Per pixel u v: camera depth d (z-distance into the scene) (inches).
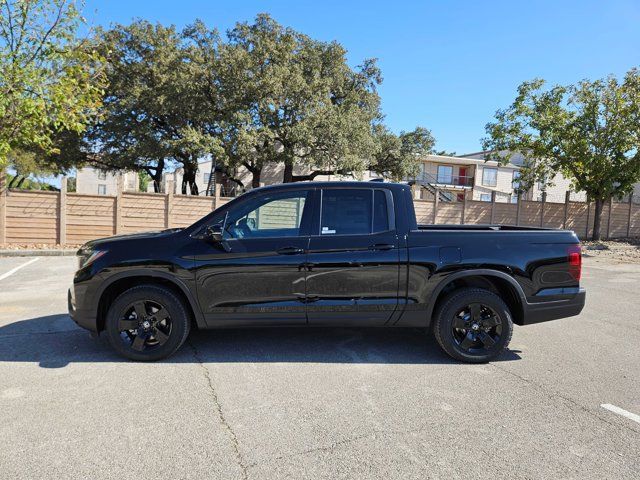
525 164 976.3
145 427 121.9
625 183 826.2
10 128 400.8
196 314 172.1
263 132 997.2
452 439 118.5
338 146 1015.0
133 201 620.1
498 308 175.8
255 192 179.3
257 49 1001.5
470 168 1876.2
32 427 120.6
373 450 112.3
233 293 171.9
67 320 230.8
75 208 590.2
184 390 146.6
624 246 812.0
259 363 173.3
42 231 574.2
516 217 903.1
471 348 177.8
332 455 109.8
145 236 180.1
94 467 102.7
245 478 99.7
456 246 176.4
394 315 176.9
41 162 1273.4
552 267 179.6
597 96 796.0
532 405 140.3
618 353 194.7
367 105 1247.5
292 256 171.9
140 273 168.9
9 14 370.9
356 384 154.7
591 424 128.1
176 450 110.7
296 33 1080.2
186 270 169.5
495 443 116.7
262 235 176.1
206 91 1058.7
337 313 174.9
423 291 175.2
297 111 1050.1
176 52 1067.3
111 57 1055.6
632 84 776.3
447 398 144.6
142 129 1096.2
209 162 1788.9
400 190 181.9
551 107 836.6
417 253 174.7
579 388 154.6
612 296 335.0
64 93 395.5
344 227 176.9
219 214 176.4
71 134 1099.3
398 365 174.4
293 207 178.4
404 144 1344.7
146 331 172.4
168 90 1013.2
